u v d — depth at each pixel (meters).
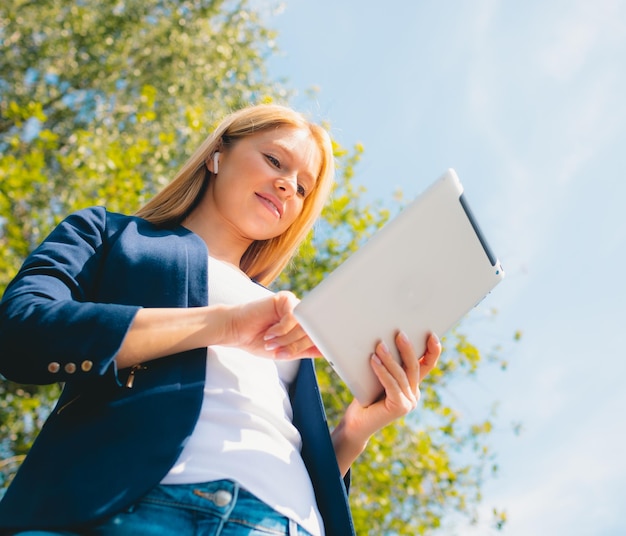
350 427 1.40
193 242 1.32
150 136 8.11
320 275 5.14
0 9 8.46
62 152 8.27
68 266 1.14
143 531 0.89
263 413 1.16
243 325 1.10
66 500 0.88
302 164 1.66
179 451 0.95
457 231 1.31
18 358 0.96
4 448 5.59
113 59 8.71
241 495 0.98
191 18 9.03
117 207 5.20
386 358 1.24
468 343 5.61
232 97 8.84
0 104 8.56
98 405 1.00
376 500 4.99
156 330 1.03
